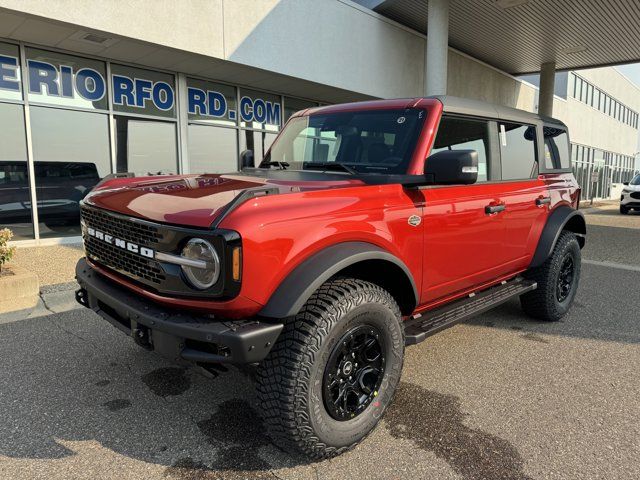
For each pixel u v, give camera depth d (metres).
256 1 9.41
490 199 3.53
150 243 2.34
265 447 2.60
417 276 2.97
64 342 4.04
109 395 3.16
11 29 7.31
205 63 9.23
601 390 3.30
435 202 3.03
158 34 8.05
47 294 5.27
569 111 26.53
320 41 10.85
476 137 3.50
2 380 3.35
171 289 2.25
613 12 12.57
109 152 9.14
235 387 3.29
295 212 2.29
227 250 2.06
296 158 3.65
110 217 2.66
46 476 2.34
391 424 2.84
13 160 8.02
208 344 2.19
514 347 4.07
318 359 2.28
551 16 12.91
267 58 9.77
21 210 8.16
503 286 4.11
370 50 12.20
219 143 10.92
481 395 3.21
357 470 2.41
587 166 30.77
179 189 2.70
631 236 11.78
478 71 17.16
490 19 13.17
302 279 2.23
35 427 2.77
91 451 2.55
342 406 2.47
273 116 12.07
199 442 2.64
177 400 3.10
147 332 2.38
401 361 2.75
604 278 6.86
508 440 2.68
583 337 4.33
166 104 9.87
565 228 4.85
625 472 2.41
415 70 13.77
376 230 2.63
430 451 2.57
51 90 8.30
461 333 4.42
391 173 3.01
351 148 3.31
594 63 18.05
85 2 7.18
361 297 2.43
